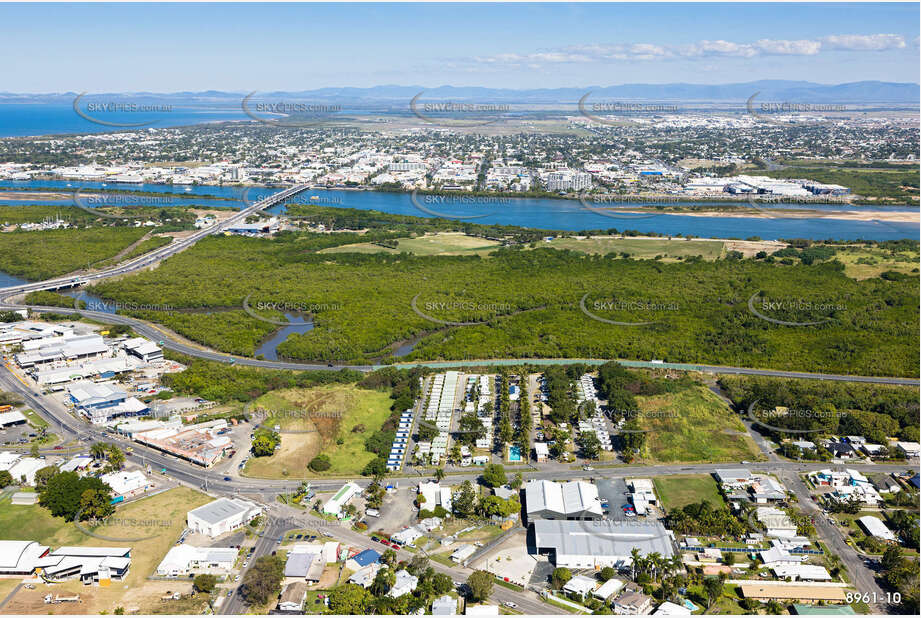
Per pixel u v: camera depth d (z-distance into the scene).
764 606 184.75
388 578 188.00
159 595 185.38
